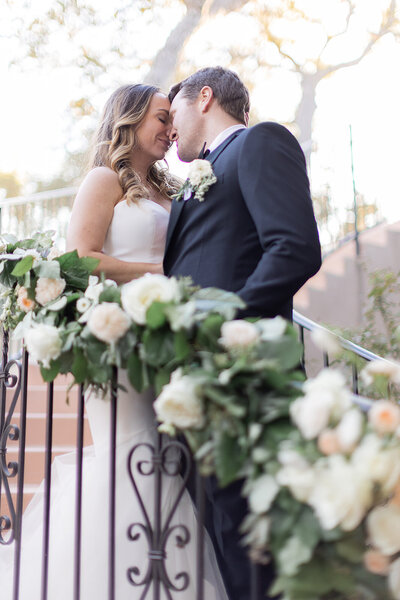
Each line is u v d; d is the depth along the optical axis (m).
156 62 11.34
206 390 1.41
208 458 1.41
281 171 2.07
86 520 2.15
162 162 3.32
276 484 1.32
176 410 1.43
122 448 2.22
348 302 6.23
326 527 1.22
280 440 1.37
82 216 2.50
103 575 2.10
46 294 2.04
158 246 2.57
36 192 11.84
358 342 5.38
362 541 1.33
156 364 1.61
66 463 2.44
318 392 1.34
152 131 2.70
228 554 1.97
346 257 6.33
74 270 2.10
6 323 2.37
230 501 1.95
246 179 2.08
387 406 1.30
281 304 1.96
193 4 11.22
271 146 2.11
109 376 1.78
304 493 1.27
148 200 2.63
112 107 2.75
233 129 2.38
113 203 2.56
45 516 1.96
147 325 1.61
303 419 1.32
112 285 1.87
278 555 1.30
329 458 1.28
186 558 2.11
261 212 2.02
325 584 1.30
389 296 5.77
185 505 2.17
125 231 2.52
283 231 1.97
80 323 1.90
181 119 2.48
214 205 2.17
